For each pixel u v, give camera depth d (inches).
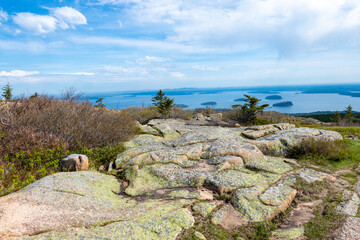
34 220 129.8
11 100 356.8
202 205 167.3
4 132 260.5
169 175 214.7
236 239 141.3
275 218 165.3
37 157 228.8
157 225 137.3
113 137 335.3
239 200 174.9
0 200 146.7
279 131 386.6
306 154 303.3
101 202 161.2
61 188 168.9
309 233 146.8
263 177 218.7
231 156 249.0
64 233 120.7
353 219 154.7
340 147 306.7
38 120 289.1
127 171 233.6
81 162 230.7
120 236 123.9
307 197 192.7
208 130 372.8
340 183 222.4
